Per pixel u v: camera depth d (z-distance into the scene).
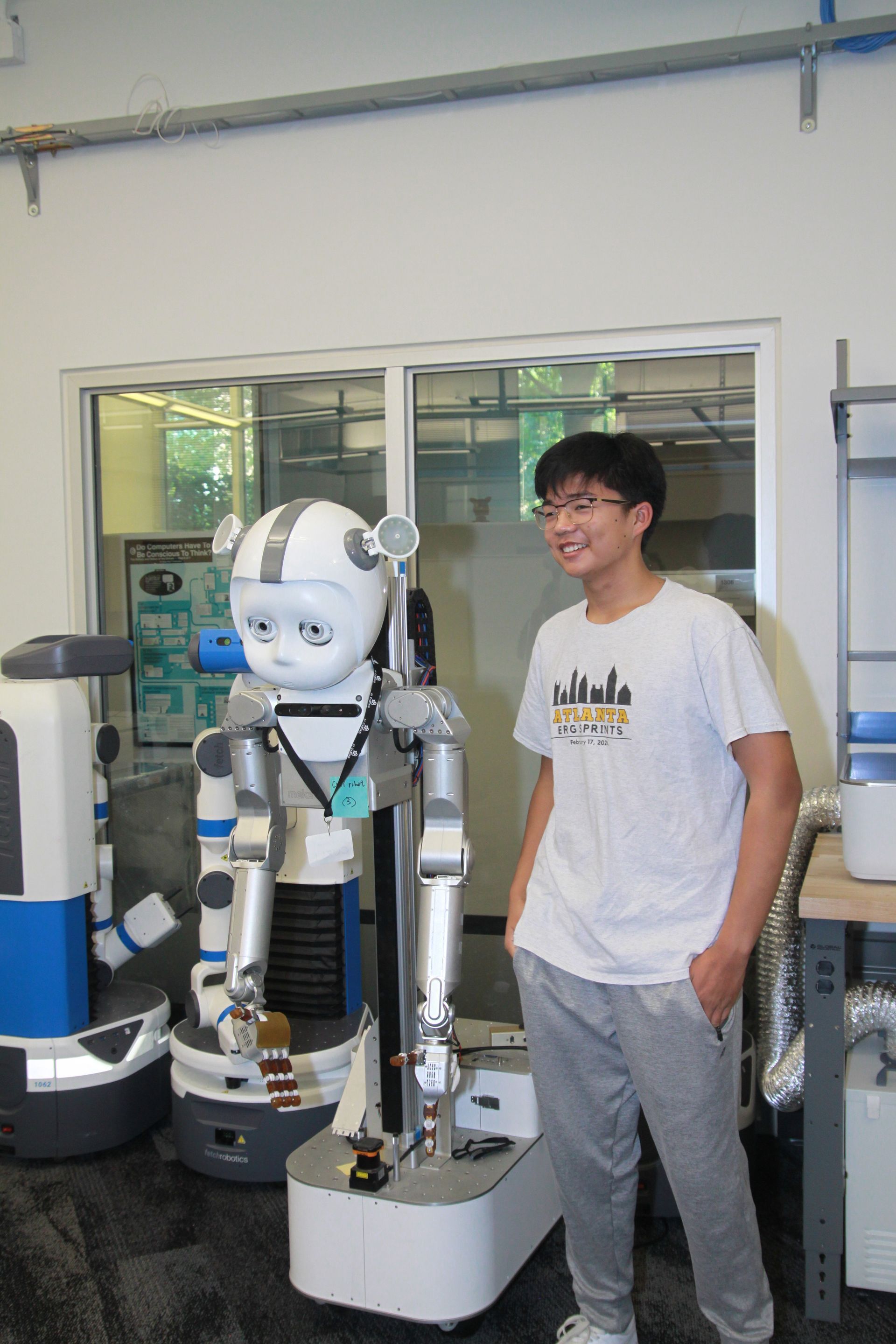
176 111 2.69
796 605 2.41
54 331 2.92
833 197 2.35
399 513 2.71
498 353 2.61
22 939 2.36
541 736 1.69
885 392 2.02
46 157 2.88
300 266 2.71
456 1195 1.71
